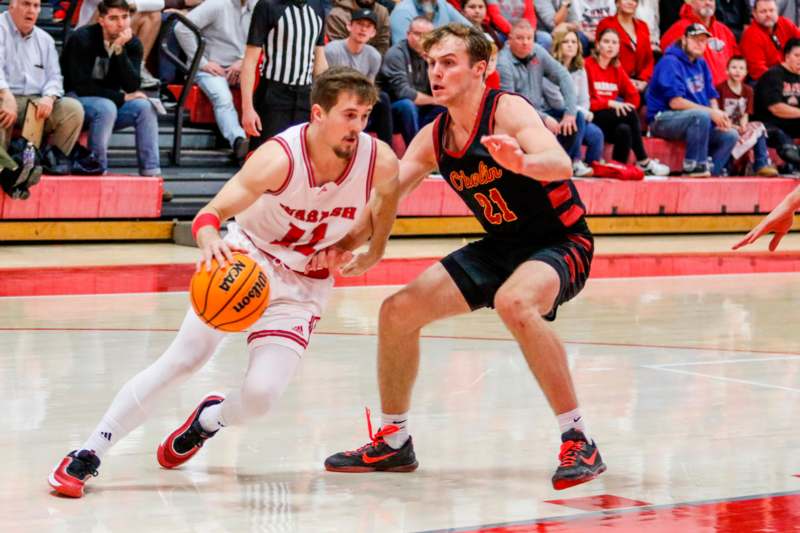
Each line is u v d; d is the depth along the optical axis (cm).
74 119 1716
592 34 2342
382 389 657
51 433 720
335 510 577
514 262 664
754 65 2461
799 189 685
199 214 592
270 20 1716
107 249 1730
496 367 969
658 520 557
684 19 2395
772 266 1783
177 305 1259
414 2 2022
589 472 605
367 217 662
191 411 789
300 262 639
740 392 880
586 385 899
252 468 656
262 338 627
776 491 614
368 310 1271
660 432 751
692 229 2236
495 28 2131
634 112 2177
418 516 567
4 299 1271
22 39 1678
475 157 643
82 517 556
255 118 1747
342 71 588
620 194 2133
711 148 2288
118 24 1720
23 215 1711
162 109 1819
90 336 1065
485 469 662
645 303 1373
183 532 536
